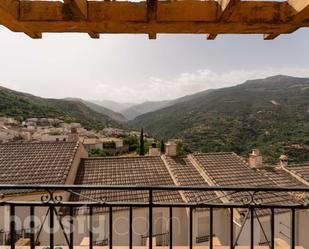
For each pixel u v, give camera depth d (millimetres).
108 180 10719
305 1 1804
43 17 2037
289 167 13422
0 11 1821
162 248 2830
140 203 2309
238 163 12797
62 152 11438
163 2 2021
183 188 2180
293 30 2268
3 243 7871
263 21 2057
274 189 2145
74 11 1878
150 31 2303
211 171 11398
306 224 9797
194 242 9125
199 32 2338
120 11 2047
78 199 9047
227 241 9102
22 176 9539
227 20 2039
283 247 2863
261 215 8805
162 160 12742
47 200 2281
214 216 9297
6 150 11508
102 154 46844
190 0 2041
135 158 12906
